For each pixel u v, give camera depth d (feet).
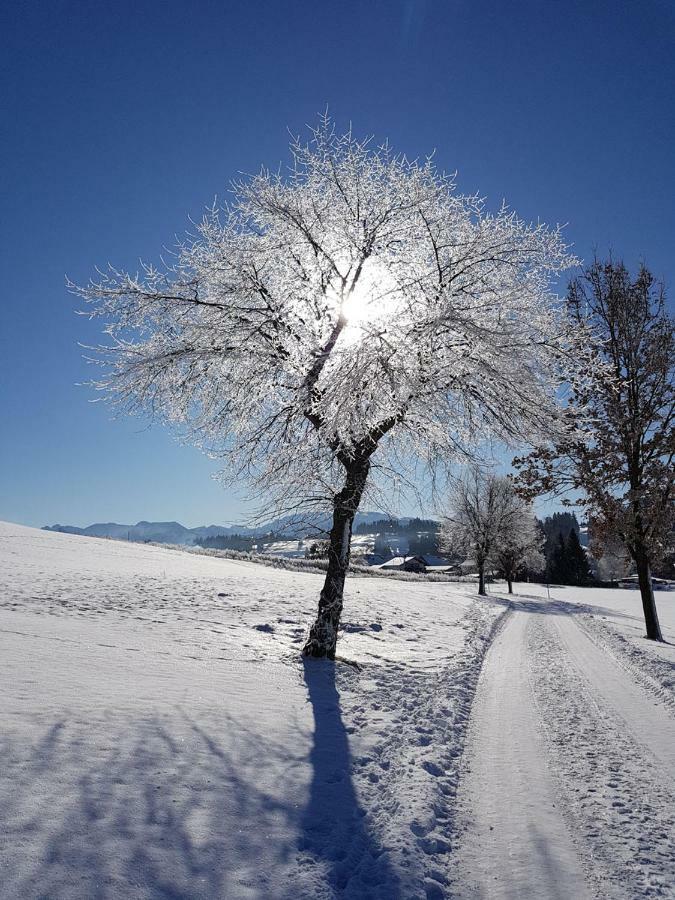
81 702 20.47
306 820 14.84
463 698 29.91
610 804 16.71
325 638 35.83
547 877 12.67
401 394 29.35
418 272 35.32
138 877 11.19
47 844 11.70
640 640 57.72
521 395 33.65
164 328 38.40
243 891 11.36
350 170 36.99
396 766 19.42
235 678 28.09
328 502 35.88
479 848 14.12
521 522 148.56
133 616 44.93
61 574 68.59
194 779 15.89
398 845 13.57
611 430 59.11
